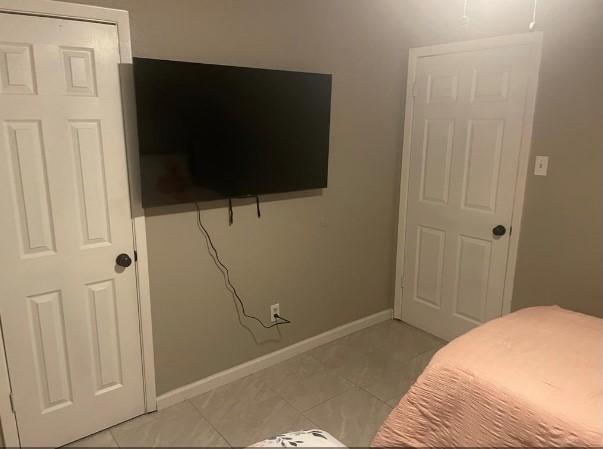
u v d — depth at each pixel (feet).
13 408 6.65
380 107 10.18
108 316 7.22
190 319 8.16
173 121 7.02
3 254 6.20
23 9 5.76
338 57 9.18
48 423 6.97
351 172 10.01
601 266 7.76
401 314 11.49
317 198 9.52
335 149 9.61
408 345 10.34
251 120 7.88
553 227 8.33
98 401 7.38
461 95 9.40
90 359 7.18
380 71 9.96
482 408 5.15
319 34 8.79
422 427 5.72
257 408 8.07
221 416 7.86
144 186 6.97
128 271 7.27
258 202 8.59
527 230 8.72
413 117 10.41
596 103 7.50
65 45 6.14
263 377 9.04
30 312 6.54
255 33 7.95
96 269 6.96
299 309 9.77
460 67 9.32
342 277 10.43
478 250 9.59
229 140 7.68
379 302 11.37
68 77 6.23
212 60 7.54
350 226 10.29
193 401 8.27
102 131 6.63
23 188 6.18
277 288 9.29
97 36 6.36
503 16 8.59
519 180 8.70
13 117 5.96
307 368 9.37
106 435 7.40
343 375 9.12
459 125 9.52
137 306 7.48
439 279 10.47
